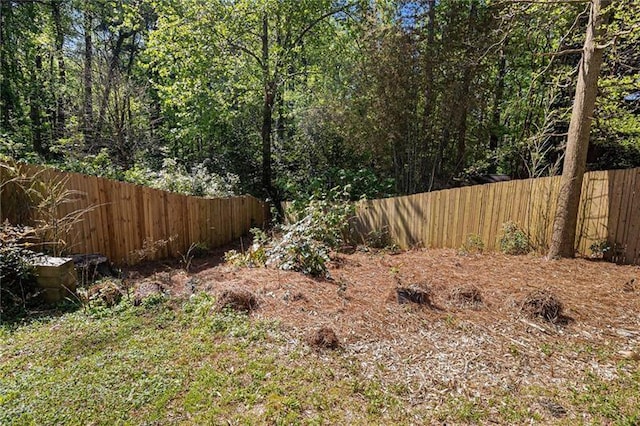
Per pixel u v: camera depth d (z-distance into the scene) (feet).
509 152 27.71
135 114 35.01
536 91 28.12
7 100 31.55
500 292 12.01
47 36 37.37
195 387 7.29
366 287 13.07
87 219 15.01
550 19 20.33
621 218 13.64
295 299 11.64
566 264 13.96
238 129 39.88
